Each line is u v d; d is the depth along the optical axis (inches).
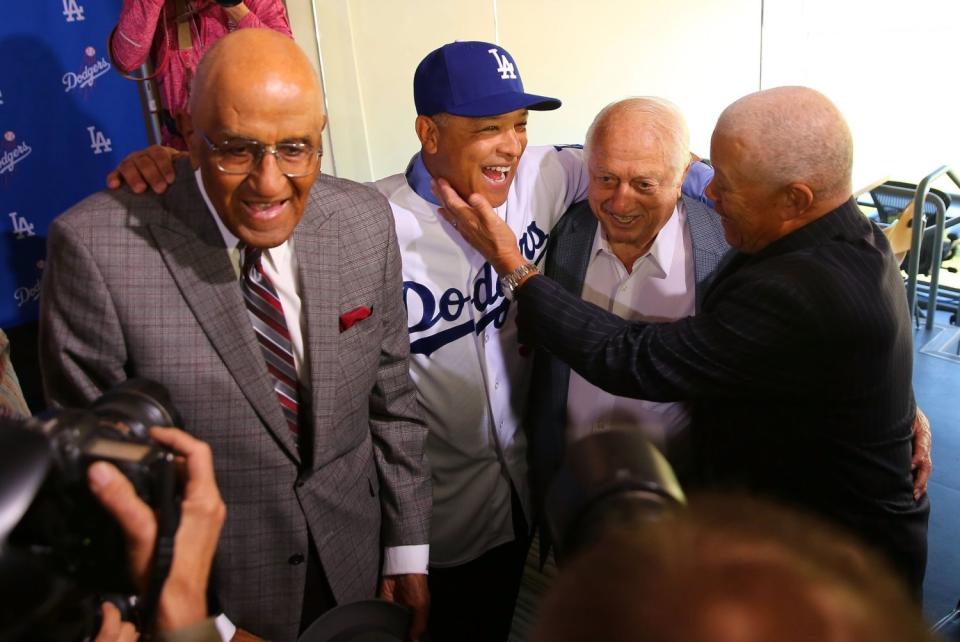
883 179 155.5
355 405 56.1
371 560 60.4
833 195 55.0
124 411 35.0
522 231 70.7
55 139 104.0
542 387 73.2
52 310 47.8
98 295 46.9
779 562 16.3
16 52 98.9
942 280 174.7
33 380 102.5
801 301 51.8
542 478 74.2
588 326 60.4
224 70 42.5
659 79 172.9
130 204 48.8
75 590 28.5
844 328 51.6
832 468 56.9
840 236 55.5
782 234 56.9
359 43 149.8
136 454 30.8
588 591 17.1
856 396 54.4
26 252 104.2
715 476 61.4
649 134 61.2
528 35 160.4
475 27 155.9
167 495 31.2
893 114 192.4
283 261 52.1
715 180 57.6
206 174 44.9
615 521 22.7
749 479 59.1
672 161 62.0
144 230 48.1
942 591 94.5
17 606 24.4
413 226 67.3
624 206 63.1
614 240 67.3
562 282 71.4
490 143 62.6
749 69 178.4
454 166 63.9
